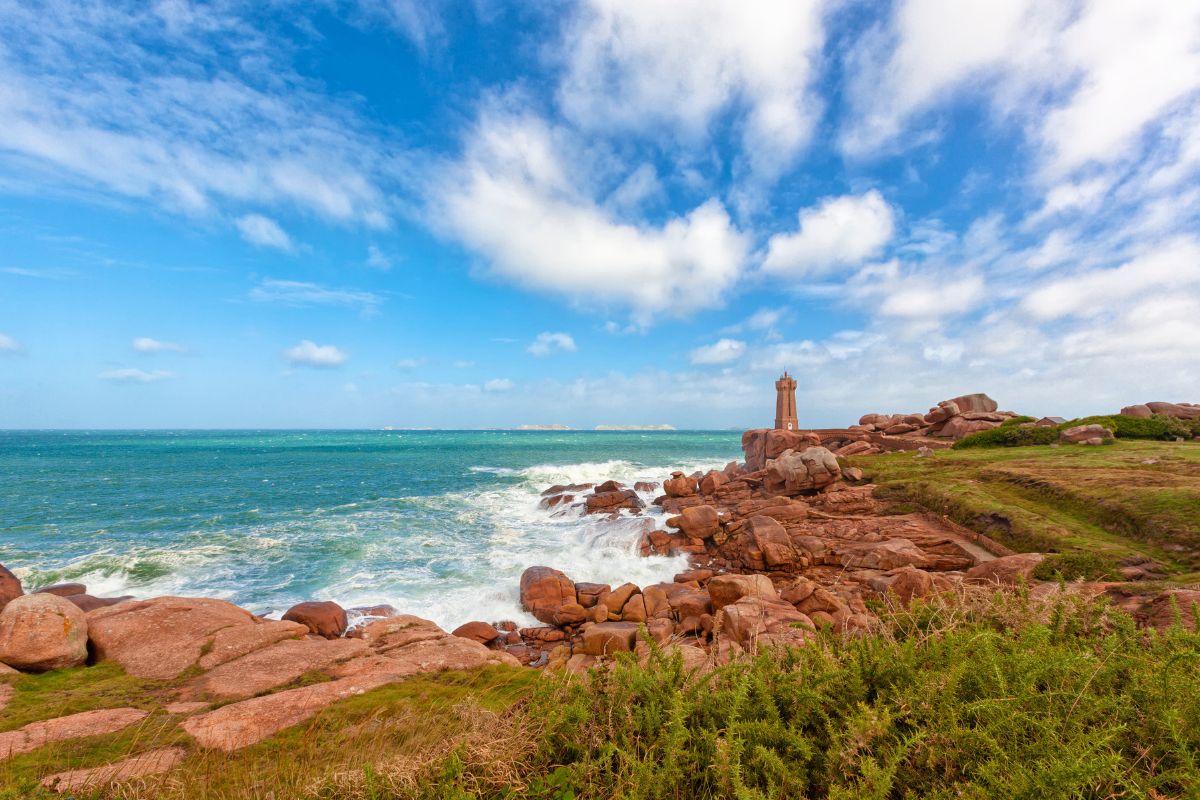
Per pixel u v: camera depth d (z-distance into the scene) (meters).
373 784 2.48
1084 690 2.49
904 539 17.92
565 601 15.35
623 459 69.19
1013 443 31.03
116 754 4.93
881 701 2.67
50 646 7.78
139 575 17.80
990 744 2.20
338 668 7.60
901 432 44.00
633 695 2.87
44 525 25.55
